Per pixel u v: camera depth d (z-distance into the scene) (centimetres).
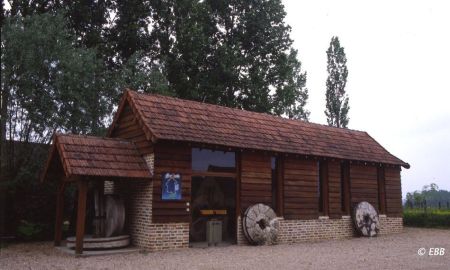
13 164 1833
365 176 1998
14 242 1645
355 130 2250
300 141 1802
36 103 1795
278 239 1622
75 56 1850
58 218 1470
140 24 2648
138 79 2161
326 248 1456
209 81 2802
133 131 1489
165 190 1371
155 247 1329
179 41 2731
